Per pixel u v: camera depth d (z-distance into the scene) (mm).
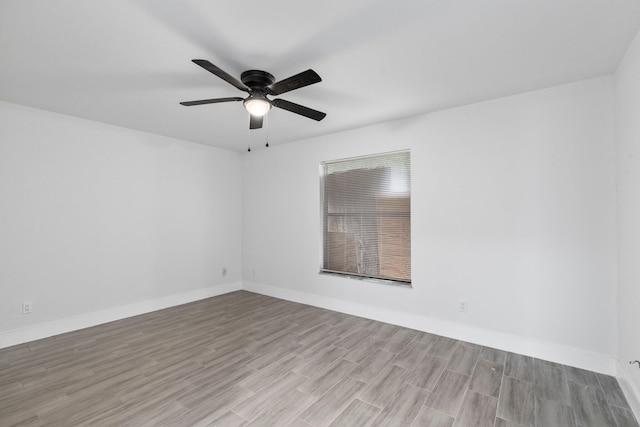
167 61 2107
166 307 4070
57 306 3170
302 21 1679
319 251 4125
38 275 3057
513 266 2727
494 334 2807
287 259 4469
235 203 5008
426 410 1910
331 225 4094
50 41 1863
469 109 2949
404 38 1847
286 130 3824
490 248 2840
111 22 1678
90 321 3385
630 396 1952
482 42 1894
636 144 1867
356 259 3852
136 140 3805
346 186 3941
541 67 2219
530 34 1808
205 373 2348
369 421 1806
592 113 2396
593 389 2131
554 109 2547
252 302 4320
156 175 4004
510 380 2250
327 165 4125
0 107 2844
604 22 1692
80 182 3342
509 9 1583
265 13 1608
